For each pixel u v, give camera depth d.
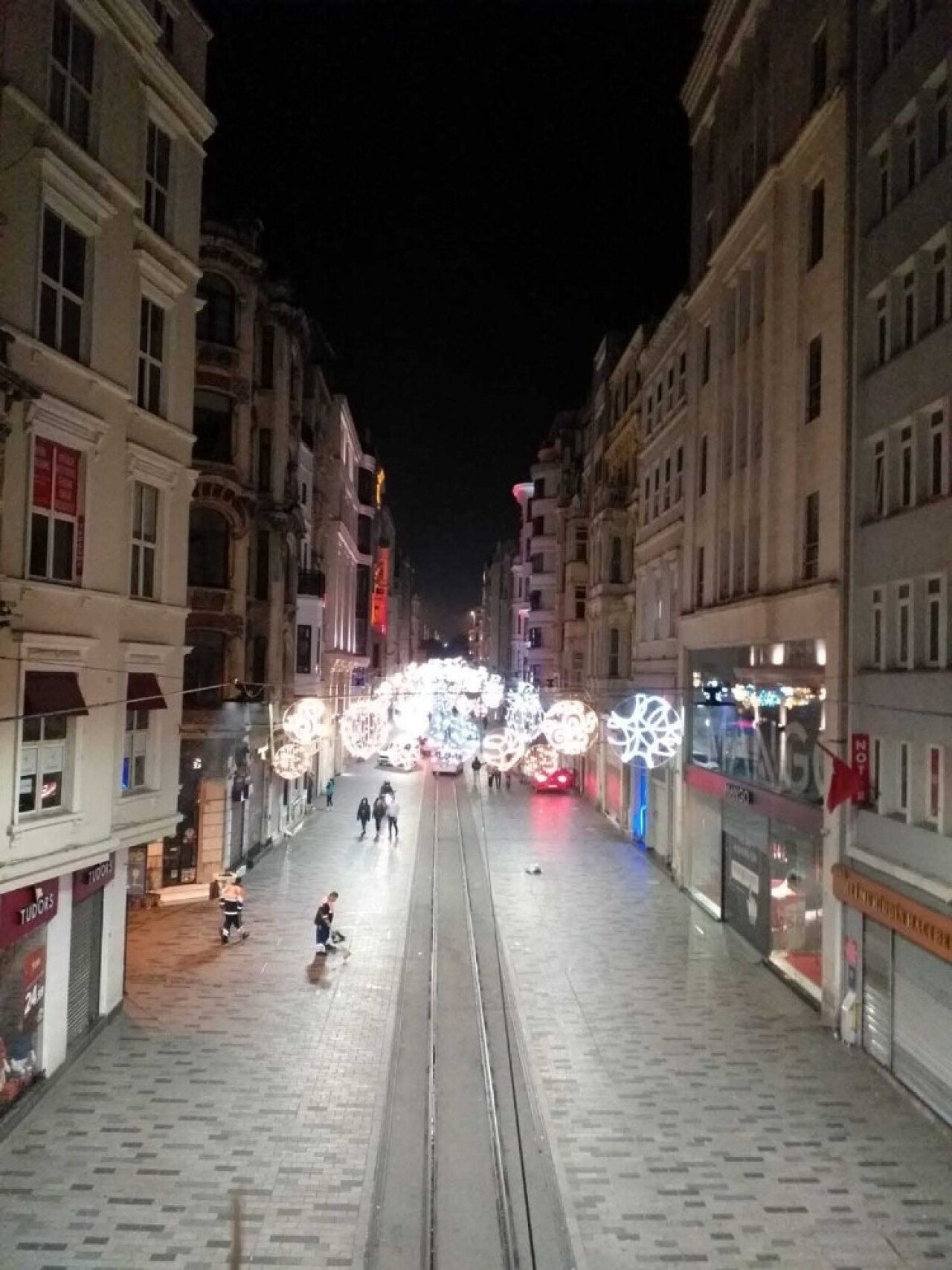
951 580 13.17
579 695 45.66
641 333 34.72
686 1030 15.93
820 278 17.95
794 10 19.72
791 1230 10.10
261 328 30.28
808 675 17.84
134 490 15.73
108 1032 15.26
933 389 13.68
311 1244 9.62
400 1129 12.20
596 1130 12.33
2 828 11.79
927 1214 10.45
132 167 14.92
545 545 63.19
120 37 14.37
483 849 32.19
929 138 14.11
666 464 30.95
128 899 23.00
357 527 58.62
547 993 17.69
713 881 23.75
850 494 16.38
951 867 12.79
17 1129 11.96
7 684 11.89
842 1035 15.47
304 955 19.62
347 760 58.44
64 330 13.34
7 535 11.86
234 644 26.25
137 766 16.08
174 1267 9.20
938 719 13.30
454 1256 9.46
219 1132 11.95
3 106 11.55
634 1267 9.40
